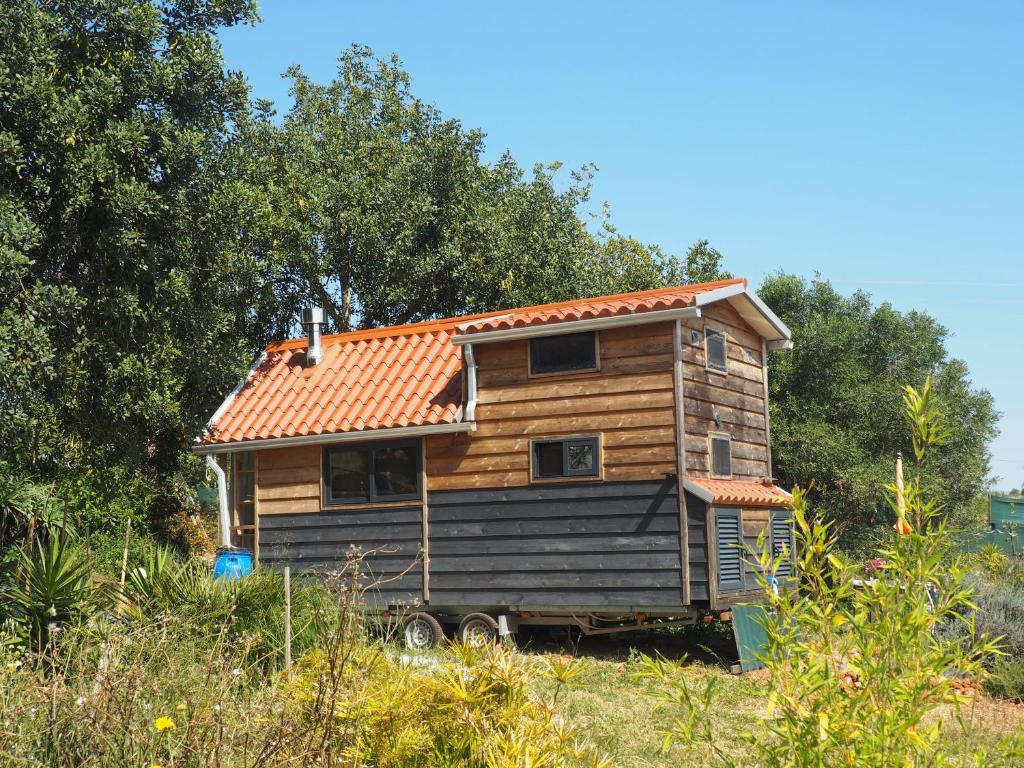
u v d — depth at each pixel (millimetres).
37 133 15320
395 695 6016
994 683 11945
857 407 30906
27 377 14500
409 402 17188
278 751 5617
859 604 4480
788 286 33781
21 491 15984
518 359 16188
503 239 27812
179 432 19469
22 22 15250
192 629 9508
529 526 15789
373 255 27672
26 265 14641
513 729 5887
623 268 38062
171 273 17219
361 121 30375
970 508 35281
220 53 17750
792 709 4441
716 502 14719
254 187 22328
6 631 9039
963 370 35000
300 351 19922
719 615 14867
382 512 17000
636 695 12266
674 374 15031
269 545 17906
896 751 4219
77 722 5789
